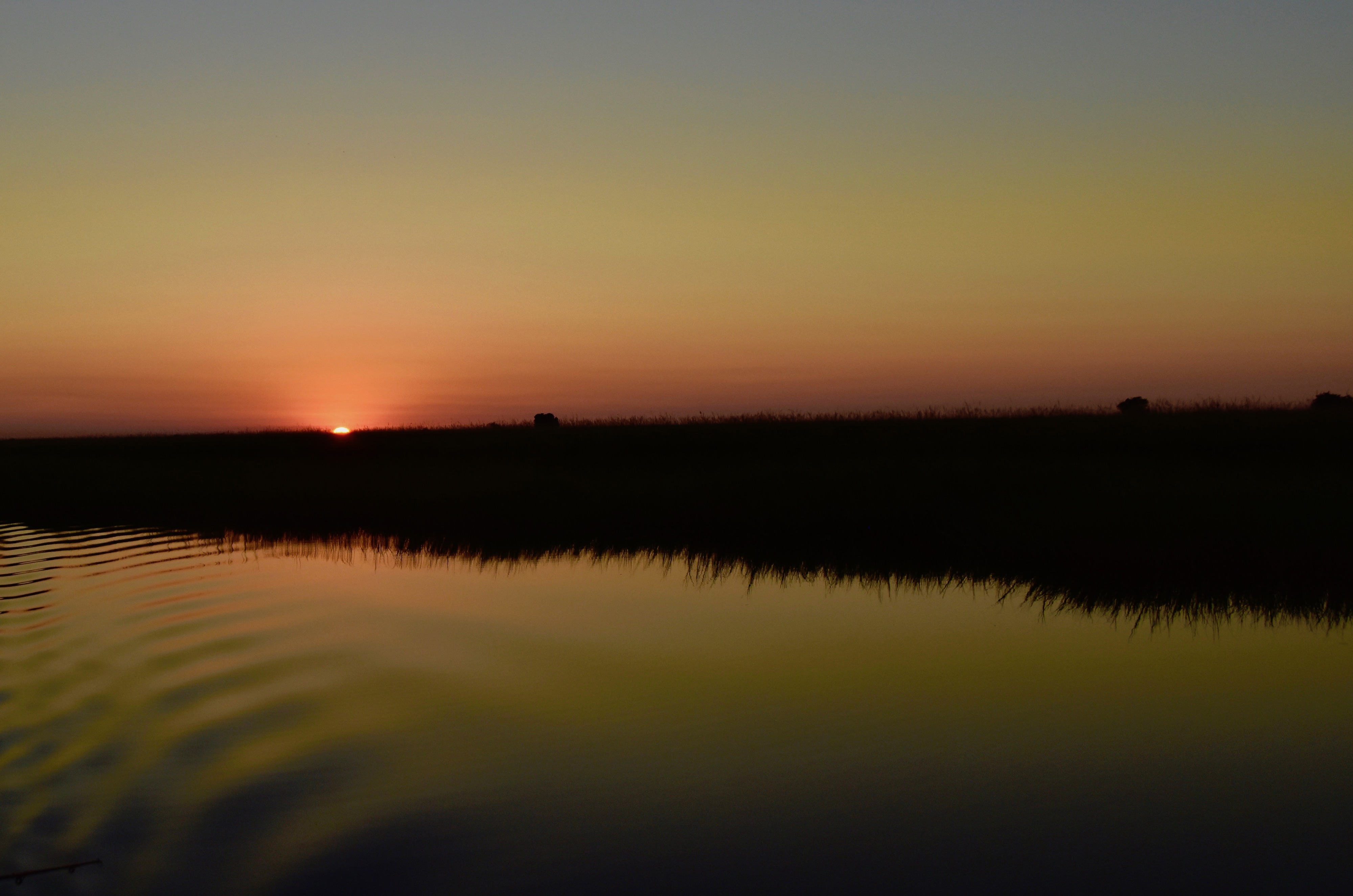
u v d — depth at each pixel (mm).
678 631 10336
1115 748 7113
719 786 6480
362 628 10414
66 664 9070
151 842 5746
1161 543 13734
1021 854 5660
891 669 8969
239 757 6965
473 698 8141
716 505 18469
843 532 16062
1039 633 10211
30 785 6480
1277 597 11422
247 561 14844
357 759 6902
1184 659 9234
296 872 5434
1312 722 7551
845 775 6695
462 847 5715
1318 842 5789
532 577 13500
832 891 5301
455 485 22109
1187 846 5758
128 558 15125
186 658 9273
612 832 5906
